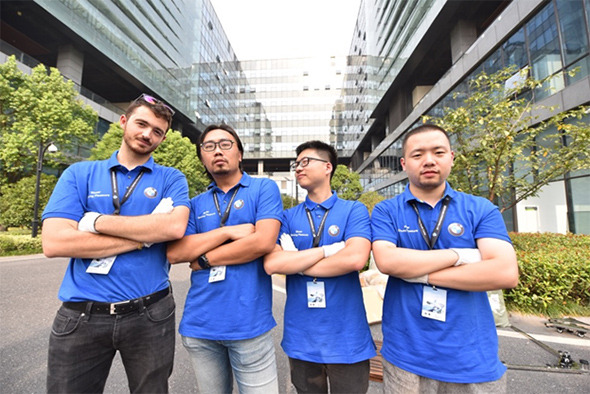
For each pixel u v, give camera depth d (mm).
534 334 3588
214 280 1788
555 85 9859
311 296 1779
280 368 2881
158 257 1785
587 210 9008
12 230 14375
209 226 2008
